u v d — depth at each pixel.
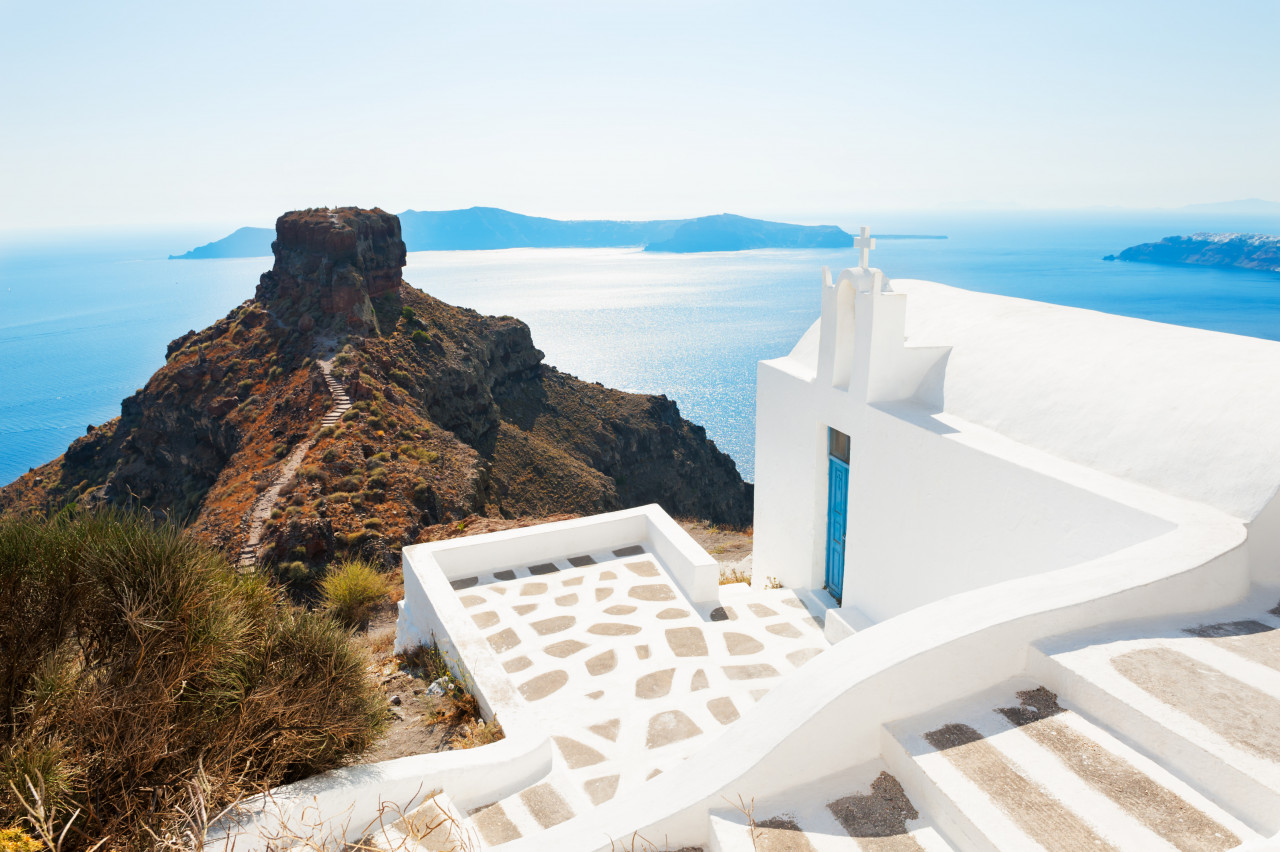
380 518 29.05
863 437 7.12
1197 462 4.47
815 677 2.96
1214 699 2.65
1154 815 2.29
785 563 9.11
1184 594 3.36
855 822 2.53
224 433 49.53
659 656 6.77
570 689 6.22
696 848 2.65
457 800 4.25
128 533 4.11
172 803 3.34
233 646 4.02
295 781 3.91
